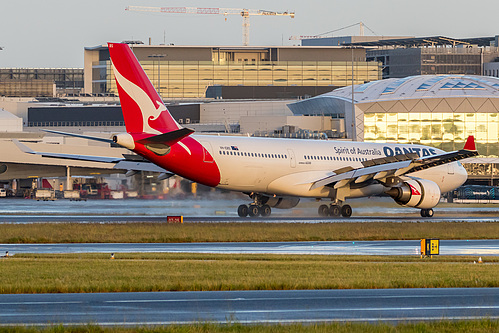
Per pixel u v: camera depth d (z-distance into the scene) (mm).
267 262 91625
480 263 93750
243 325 55562
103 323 57031
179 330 52844
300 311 62312
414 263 91875
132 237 123312
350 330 53500
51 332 52125
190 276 78688
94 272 81250
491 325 55281
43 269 83312
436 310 62812
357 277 78938
